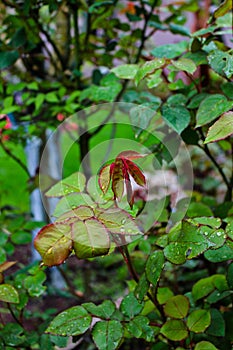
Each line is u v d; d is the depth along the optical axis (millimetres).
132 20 1030
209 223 679
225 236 662
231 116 662
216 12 774
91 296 1325
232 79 770
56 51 1071
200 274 922
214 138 654
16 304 782
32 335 800
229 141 936
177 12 1105
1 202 1522
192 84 878
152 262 684
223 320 752
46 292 1291
